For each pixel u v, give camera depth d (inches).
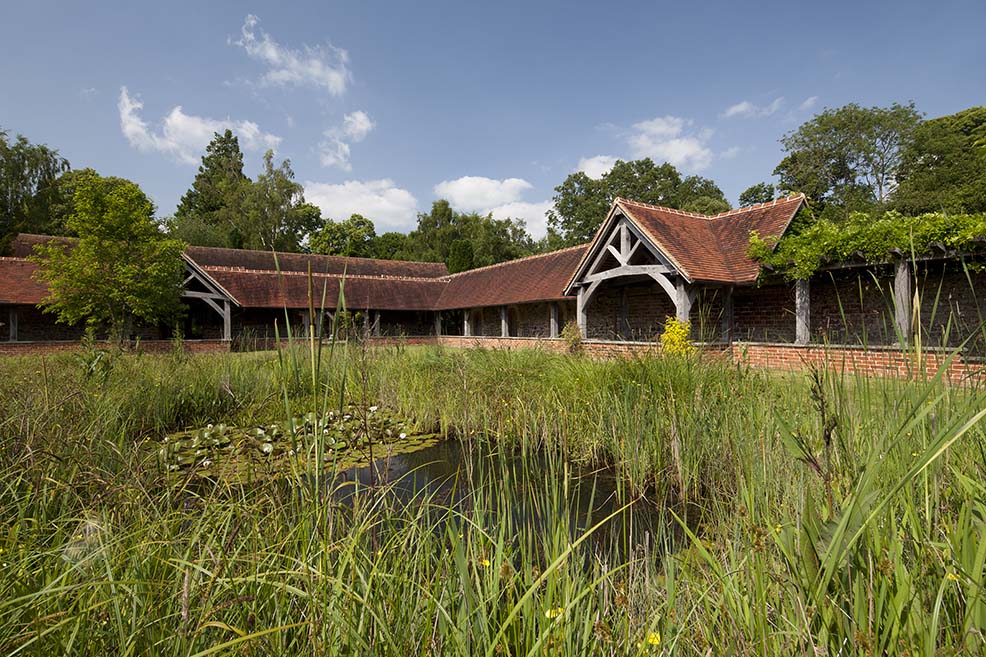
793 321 585.6
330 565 69.2
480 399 305.1
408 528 92.1
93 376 296.5
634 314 721.6
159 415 288.2
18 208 1385.3
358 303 1120.2
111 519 82.2
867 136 1526.8
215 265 1239.5
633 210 573.3
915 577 55.5
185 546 79.2
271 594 65.6
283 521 85.4
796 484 89.2
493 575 75.2
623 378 267.6
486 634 61.6
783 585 61.7
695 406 209.6
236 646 55.4
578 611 69.1
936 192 1258.6
